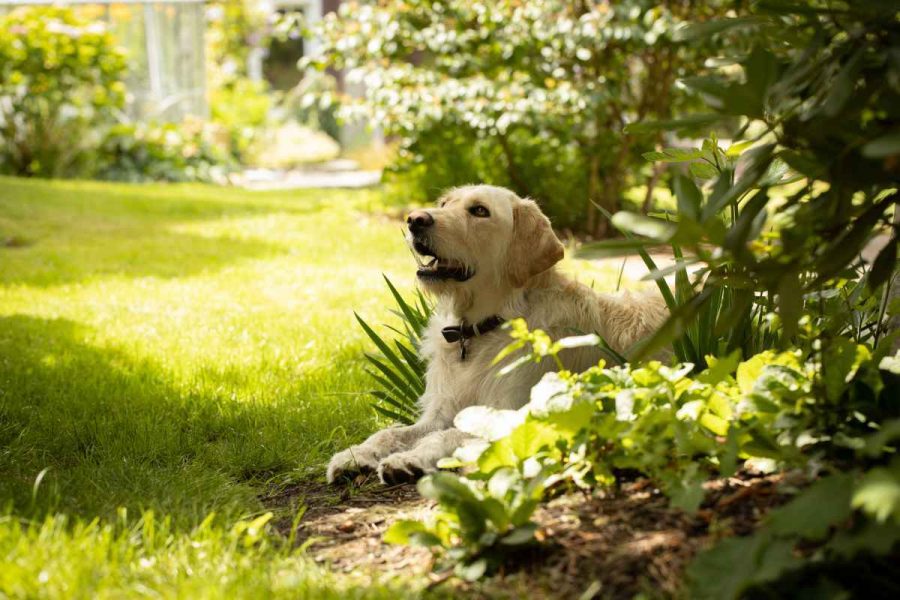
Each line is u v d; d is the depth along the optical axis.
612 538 2.37
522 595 2.21
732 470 2.32
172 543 2.65
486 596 2.26
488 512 2.41
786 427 2.47
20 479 3.32
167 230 10.70
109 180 16.33
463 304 3.76
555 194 11.19
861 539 1.90
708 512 2.37
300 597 2.27
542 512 2.58
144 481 3.35
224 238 10.15
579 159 11.27
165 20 17.97
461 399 3.73
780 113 2.29
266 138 21.47
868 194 2.29
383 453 3.49
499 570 2.37
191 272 8.31
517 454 2.66
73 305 6.84
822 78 2.17
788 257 2.19
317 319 6.26
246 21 24.72
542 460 2.70
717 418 2.62
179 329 5.98
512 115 9.73
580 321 3.71
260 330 5.97
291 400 4.41
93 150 16.31
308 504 3.21
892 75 1.97
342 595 2.28
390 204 12.68
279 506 3.22
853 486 1.95
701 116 2.19
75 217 11.30
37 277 7.96
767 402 2.51
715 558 2.04
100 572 2.34
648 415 2.55
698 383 2.80
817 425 2.48
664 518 2.40
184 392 4.52
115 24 17.48
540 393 2.78
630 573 2.21
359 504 3.14
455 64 10.66
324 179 18.78
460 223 3.65
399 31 10.77
